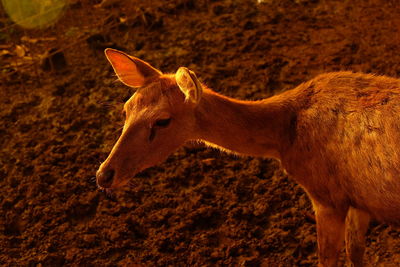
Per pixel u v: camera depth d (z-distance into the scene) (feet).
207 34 24.84
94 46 24.67
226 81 21.83
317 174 12.75
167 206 17.22
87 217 17.20
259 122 13.01
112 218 16.99
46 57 23.72
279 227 16.24
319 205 13.21
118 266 15.60
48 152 19.51
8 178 18.65
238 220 16.57
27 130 20.65
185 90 11.27
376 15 24.64
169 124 12.25
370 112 11.91
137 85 12.98
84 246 16.25
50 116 21.17
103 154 19.22
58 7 27.84
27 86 22.99
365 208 12.34
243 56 23.13
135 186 17.93
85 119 20.77
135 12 26.94
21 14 27.63
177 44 24.43
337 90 12.73
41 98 22.16
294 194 17.15
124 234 16.43
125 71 12.87
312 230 16.01
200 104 12.50
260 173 17.99
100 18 26.94
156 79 12.54
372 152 11.67
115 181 12.03
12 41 26.03
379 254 15.10
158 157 12.52
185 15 26.43
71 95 22.12
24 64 24.31
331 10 25.46
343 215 12.90
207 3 27.12
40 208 17.49
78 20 26.99
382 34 23.26
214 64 22.86
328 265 13.53
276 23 24.99
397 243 15.26
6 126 20.92
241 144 13.24
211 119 12.66
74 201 17.54
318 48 22.98
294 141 13.01
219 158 18.65
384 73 20.92
